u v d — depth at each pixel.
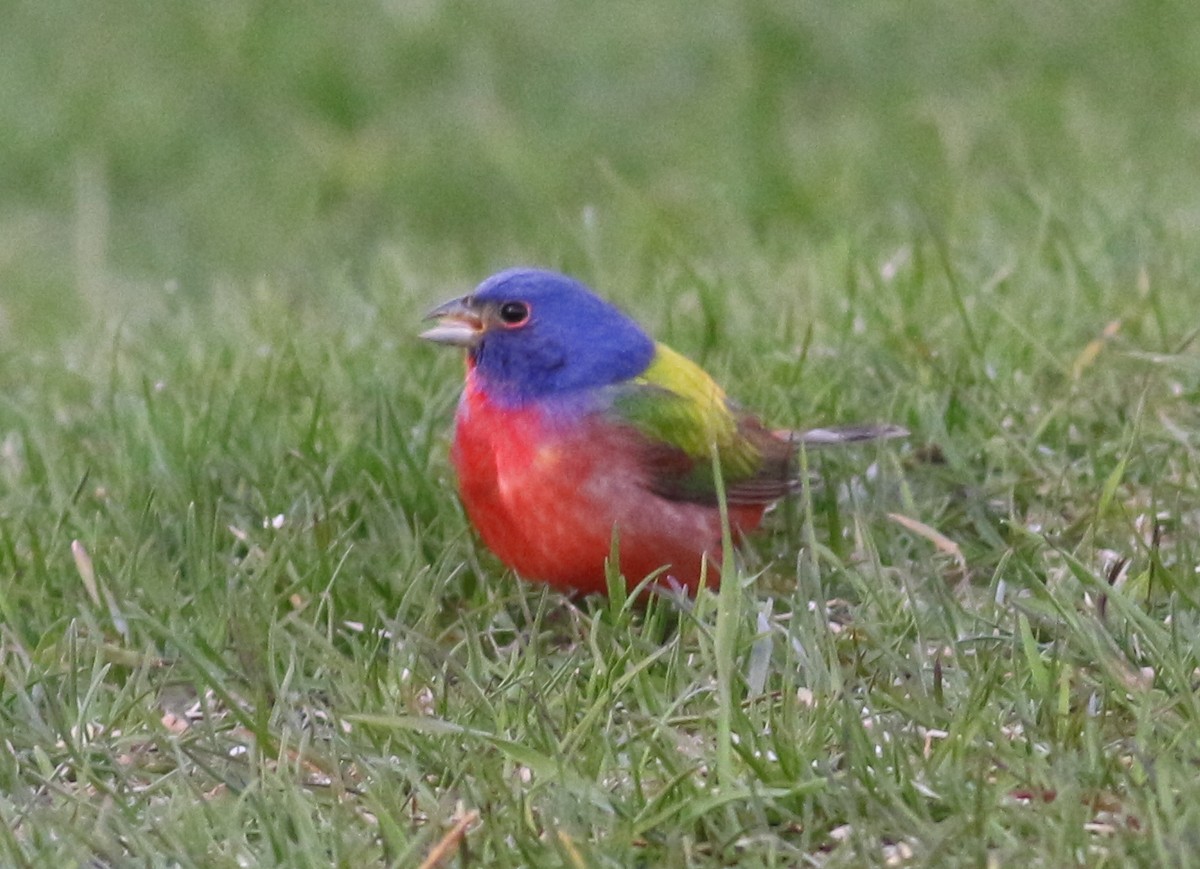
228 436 10.66
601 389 9.03
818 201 17.81
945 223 14.81
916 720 7.45
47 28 24.48
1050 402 10.76
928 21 22.14
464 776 7.14
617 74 22.28
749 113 20.81
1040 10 22.00
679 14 23.14
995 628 8.18
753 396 11.13
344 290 13.92
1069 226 14.01
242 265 19.80
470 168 21.00
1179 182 15.71
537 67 22.73
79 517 9.63
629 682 7.89
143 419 10.76
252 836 7.12
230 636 8.70
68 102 22.89
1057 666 7.61
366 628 8.88
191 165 21.80
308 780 7.49
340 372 11.83
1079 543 9.27
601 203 19.62
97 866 6.90
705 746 7.32
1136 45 21.02
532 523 8.98
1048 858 6.40
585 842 6.61
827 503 9.69
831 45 21.92
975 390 10.95
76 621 8.65
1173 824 6.41
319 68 23.02
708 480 9.23
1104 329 11.53
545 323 8.99
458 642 8.93
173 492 10.06
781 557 9.57
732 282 13.41
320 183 21.12
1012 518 9.27
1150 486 9.51
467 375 9.23
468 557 9.57
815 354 11.68
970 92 20.59
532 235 19.22
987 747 7.20
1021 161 15.88
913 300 12.25
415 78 22.94
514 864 6.72
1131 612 7.73
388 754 7.59
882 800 6.92
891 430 9.90
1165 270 12.58
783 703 7.44
